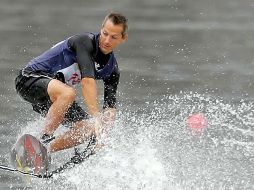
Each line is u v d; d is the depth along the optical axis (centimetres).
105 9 7588
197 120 3014
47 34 6009
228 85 4178
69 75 2469
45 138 2416
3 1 8112
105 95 2541
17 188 2453
